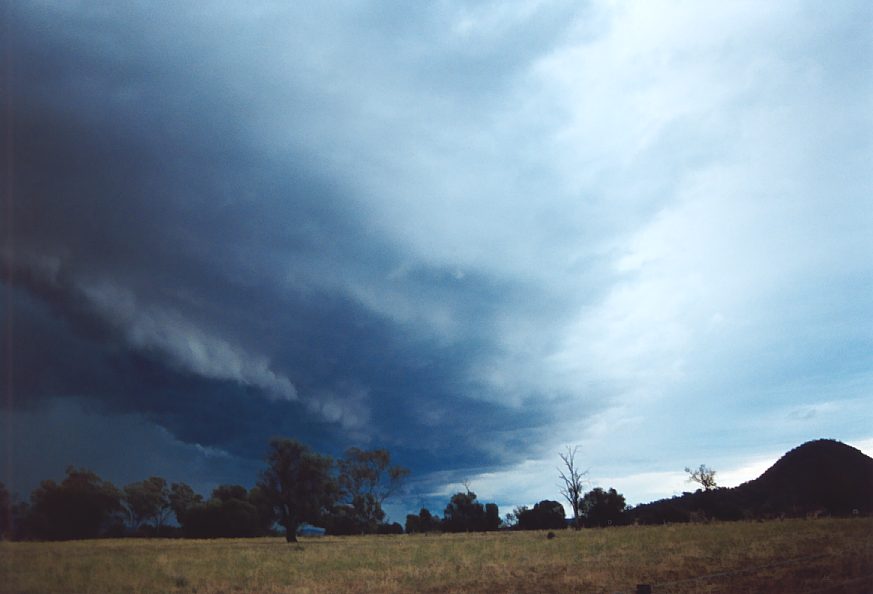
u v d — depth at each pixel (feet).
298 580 68.44
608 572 67.31
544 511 275.18
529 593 57.06
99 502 171.53
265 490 198.08
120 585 67.62
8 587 67.10
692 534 112.16
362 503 293.64
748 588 53.93
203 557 97.81
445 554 97.96
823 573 58.23
